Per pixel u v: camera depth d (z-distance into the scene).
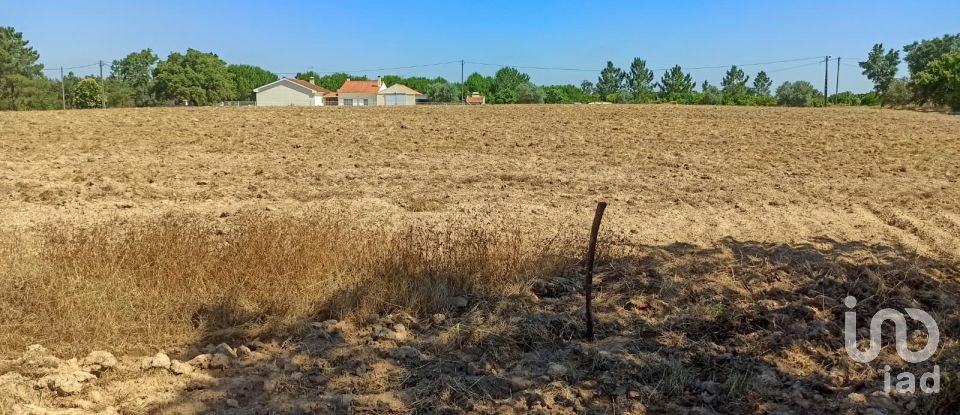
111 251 6.16
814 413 4.23
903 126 25.73
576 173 13.93
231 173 13.40
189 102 85.38
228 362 4.77
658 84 95.06
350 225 8.41
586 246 7.19
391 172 13.78
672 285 6.30
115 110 33.97
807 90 65.81
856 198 11.12
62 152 16.56
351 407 4.19
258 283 5.72
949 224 9.21
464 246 6.52
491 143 19.41
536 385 4.51
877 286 6.32
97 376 4.53
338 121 26.47
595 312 5.79
